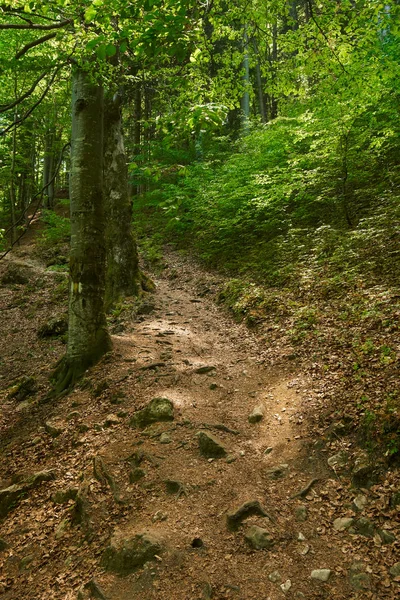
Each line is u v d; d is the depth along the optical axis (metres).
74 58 7.32
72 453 6.16
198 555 3.92
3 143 20.27
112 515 4.70
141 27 3.64
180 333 9.81
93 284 8.61
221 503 4.52
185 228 19.47
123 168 12.75
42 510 5.24
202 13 5.40
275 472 4.85
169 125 4.51
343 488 4.43
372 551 3.68
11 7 5.39
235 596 3.50
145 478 5.06
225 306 11.25
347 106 10.55
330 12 6.63
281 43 7.68
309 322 8.16
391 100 10.67
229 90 8.45
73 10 4.65
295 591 3.47
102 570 4.00
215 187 16.52
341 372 6.22
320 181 12.80
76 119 8.36
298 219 13.57
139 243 19.77
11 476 6.09
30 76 14.21
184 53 3.62
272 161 15.38
